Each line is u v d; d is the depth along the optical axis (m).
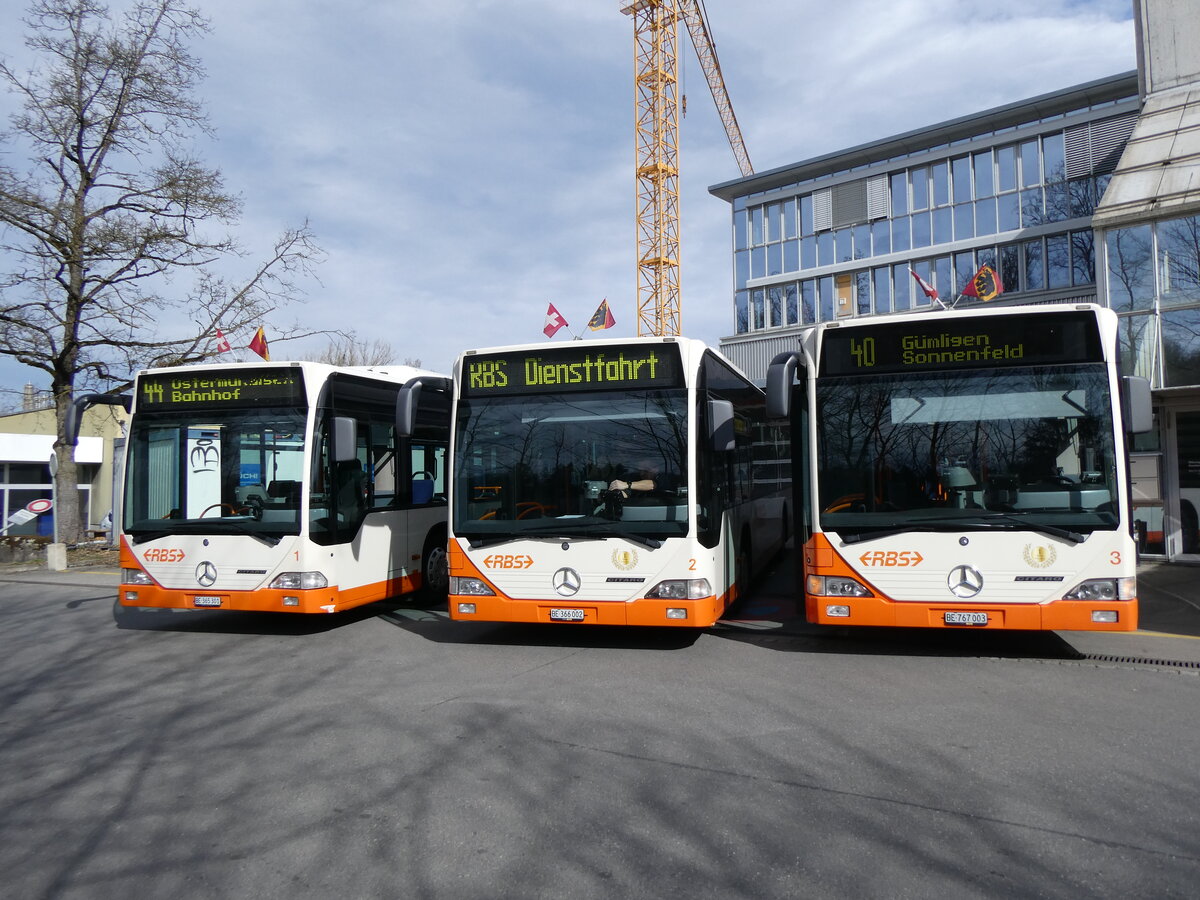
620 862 4.02
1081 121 30.73
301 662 8.60
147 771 5.43
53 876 4.00
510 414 8.73
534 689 7.27
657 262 57.84
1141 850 4.05
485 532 8.55
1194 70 15.43
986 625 7.48
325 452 9.62
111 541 23.23
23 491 30.41
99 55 19.77
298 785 5.11
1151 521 14.66
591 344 8.65
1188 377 14.03
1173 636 9.10
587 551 8.30
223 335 20.97
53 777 5.36
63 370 20.84
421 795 4.89
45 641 10.19
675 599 8.14
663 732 5.99
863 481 7.87
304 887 3.85
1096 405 7.50
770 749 5.60
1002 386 7.71
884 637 9.27
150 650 9.45
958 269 33.41
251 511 9.49
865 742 5.71
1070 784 4.90
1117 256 14.61
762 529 12.97
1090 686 7.12
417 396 8.61
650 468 8.34
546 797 4.83
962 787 4.88
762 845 4.17
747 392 11.89
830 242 36.78
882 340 7.99
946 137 33.62
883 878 3.81
